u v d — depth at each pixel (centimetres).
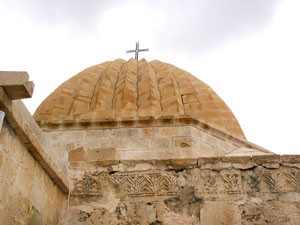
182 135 1201
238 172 852
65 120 1253
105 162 898
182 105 1506
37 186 729
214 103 1526
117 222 825
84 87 1593
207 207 817
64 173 859
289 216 792
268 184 831
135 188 859
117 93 1527
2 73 596
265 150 1346
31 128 700
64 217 838
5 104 593
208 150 1216
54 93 1599
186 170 867
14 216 639
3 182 605
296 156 856
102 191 865
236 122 1518
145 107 1429
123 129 1229
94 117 1313
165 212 823
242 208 809
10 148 630
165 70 1788
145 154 1172
